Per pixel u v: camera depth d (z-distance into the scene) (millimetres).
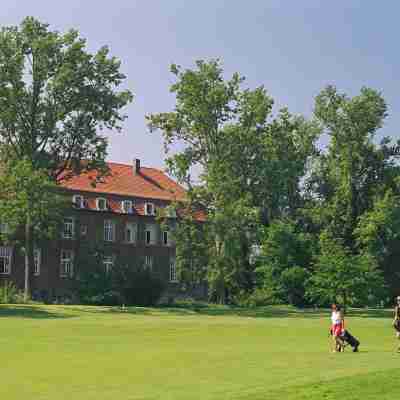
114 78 77250
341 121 91000
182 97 82125
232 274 80312
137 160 110875
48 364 25125
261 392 18375
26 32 74812
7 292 76188
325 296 79875
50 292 92375
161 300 92125
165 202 107750
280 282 85125
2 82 72938
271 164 85000
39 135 75750
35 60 74812
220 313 73750
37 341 35062
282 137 88938
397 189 90188
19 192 70250
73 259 97625
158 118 83438
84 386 20016
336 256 80562
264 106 83438
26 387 19844
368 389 18625
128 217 103688
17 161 72688
